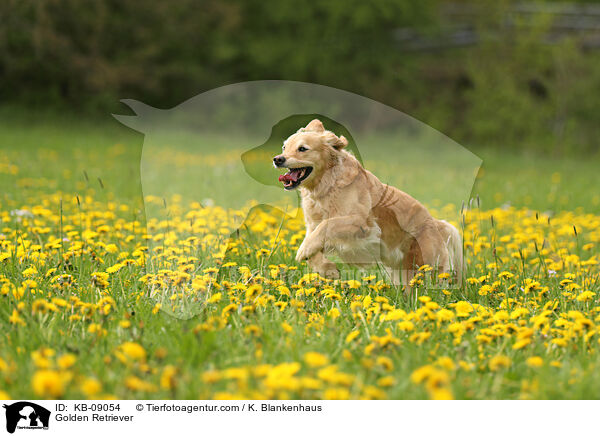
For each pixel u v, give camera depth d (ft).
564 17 133.90
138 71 120.06
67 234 26.91
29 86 119.65
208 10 128.98
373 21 130.82
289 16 133.59
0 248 25.39
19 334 15.76
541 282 24.21
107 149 80.74
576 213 49.34
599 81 115.03
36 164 59.77
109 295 19.86
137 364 14.20
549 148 112.88
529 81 126.11
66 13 116.47
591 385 14.58
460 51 138.82
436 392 12.64
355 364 15.39
